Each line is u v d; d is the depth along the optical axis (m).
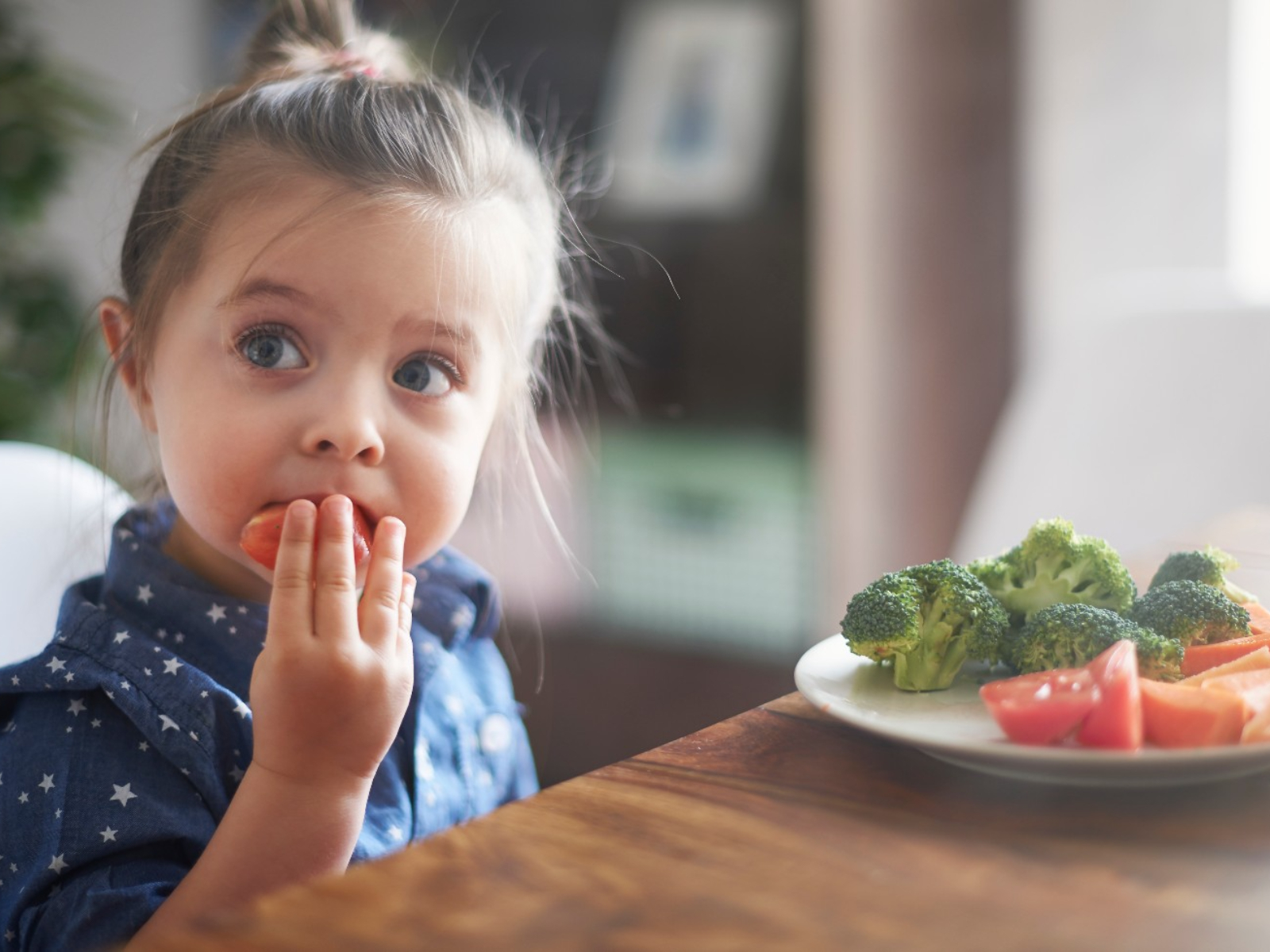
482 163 1.00
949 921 0.47
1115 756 0.57
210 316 0.88
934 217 2.49
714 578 2.69
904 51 2.45
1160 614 0.76
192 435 0.87
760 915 0.47
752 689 2.67
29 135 2.54
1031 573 0.81
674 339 2.64
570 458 2.69
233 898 0.74
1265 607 0.91
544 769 2.85
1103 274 2.43
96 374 1.89
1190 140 2.34
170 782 0.83
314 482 0.86
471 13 2.69
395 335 0.89
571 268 1.29
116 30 3.04
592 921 0.47
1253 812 0.57
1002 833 0.55
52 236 2.95
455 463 0.91
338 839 0.77
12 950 0.78
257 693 0.76
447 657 1.09
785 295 2.54
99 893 0.76
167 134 1.04
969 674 0.75
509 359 1.06
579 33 2.63
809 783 0.61
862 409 2.53
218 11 2.92
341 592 0.77
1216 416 1.99
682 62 2.58
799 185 2.51
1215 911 0.48
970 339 2.51
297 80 1.01
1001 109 2.46
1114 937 0.46
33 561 1.08
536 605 2.83
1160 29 2.34
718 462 2.64
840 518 2.56
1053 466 2.09
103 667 0.86
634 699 2.79
